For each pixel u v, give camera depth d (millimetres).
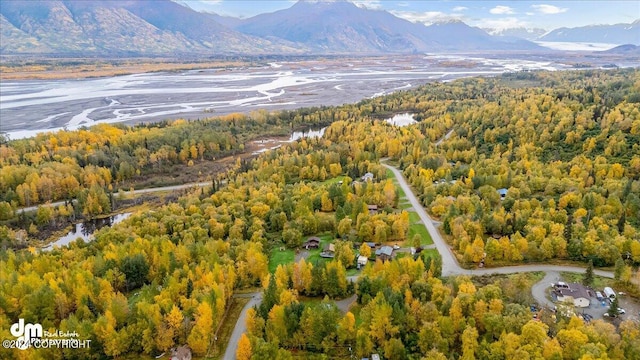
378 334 93750
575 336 83688
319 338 96000
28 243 167375
